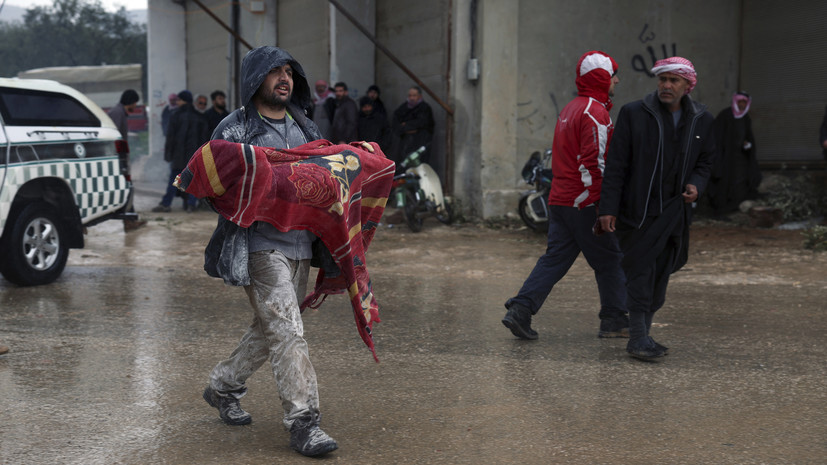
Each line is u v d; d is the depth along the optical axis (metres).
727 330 5.45
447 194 12.88
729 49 14.18
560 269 5.12
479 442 3.32
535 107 12.66
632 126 4.45
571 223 5.00
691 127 4.43
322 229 3.23
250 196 3.03
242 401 3.87
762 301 6.45
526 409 3.76
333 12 14.55
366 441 3.33
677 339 5.18
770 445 3.28
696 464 3.07
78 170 7.26
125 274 7.78
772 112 13.88
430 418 3.63
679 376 4.33
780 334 5.32
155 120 20.89
